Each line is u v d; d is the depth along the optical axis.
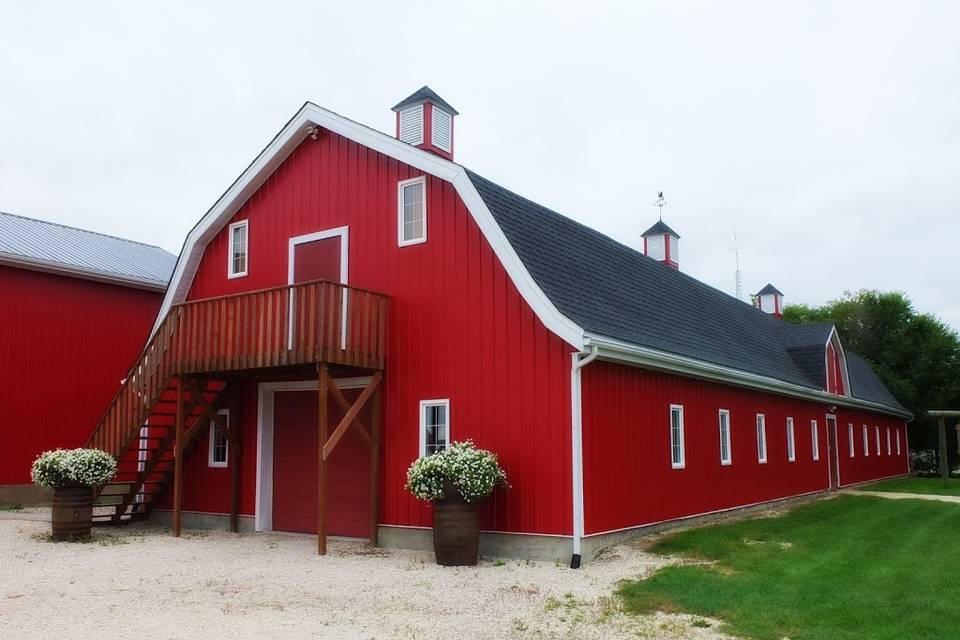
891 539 12.60
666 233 23.95
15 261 17.50
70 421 18.56
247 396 14.69
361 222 13.38
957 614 7.67
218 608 8.06
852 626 7.30
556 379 10.98
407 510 12.12
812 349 24.28
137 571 10.09
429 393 12.16
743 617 7.61
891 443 33.22
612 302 13.52
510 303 11.54
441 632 7.23
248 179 14.68
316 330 11.52
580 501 10.59
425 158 12.38
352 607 8.16
